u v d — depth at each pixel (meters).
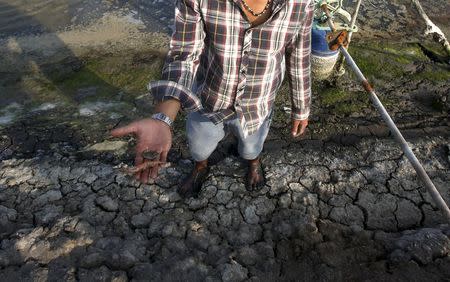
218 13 1.49
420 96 3.54
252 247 2.49
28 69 3.81
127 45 4.08
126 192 2.78
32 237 2.47
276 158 3.01
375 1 4.59
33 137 3.18
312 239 2.49
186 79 1.60
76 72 3.76
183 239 2.54
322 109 3.40
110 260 2.35
